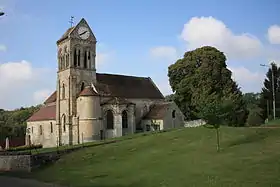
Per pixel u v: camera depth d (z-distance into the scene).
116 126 71.94
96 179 35.78
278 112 78.50
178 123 78.06
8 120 140.00
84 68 75.56
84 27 76.75
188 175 32.00
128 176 35.25
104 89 76.44
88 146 55.72
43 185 35.81
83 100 70.31
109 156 47.28
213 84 79.94
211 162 35.91
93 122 69.62
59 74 77.38
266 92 81.12
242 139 45.69
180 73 87.25
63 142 74.44
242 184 26.97
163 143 50.56
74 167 44.34
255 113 84.06
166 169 35.75
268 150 37.81
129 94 79.56
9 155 50.16
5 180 40.75
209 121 42.03
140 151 47.59
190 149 44.12
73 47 74.75
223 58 84.44
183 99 84.88
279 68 81.25
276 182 26.48
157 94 85.44
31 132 89.31
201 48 86.50
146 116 79.56
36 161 48.59
